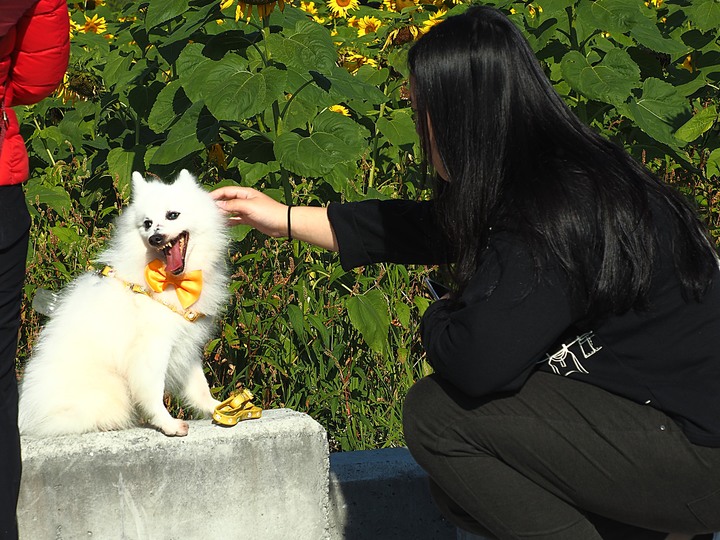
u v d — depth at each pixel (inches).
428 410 98.7
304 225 127.2
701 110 212.5
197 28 182.4
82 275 136.2
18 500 114.7
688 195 190.4
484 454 96.9
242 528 122.3
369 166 207.9
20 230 107.0
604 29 187.2
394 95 227.1
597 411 93.6
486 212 94.0
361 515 134.3
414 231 120.6
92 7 335.6
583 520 97.3
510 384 91.0
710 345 91.6
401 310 159.8
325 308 162.4
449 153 95.5
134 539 118.7
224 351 156.6
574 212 87.8
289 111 176.7
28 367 127.8
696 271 91.2
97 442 118.0
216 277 131.1
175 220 122.3
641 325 91.4
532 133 93.7
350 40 262.2
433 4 254.5
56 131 226.8
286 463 123.1
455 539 138.2
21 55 107.3
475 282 90.5
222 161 191.8
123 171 195.9
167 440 118.9
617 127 220.1
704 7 219.0
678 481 92.3
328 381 159.9
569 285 88.0
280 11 186.1
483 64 93.4
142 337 122.5
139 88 211.0
